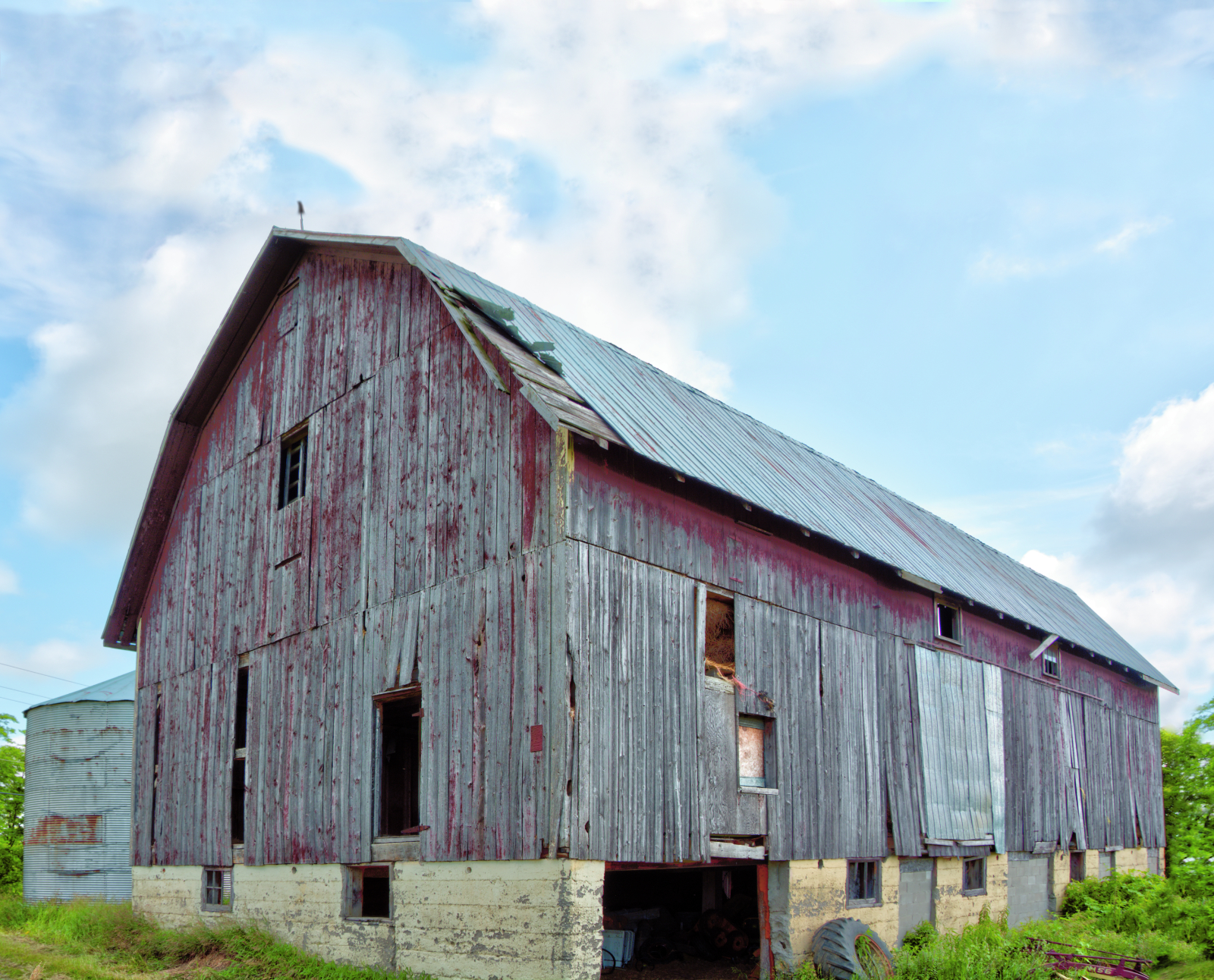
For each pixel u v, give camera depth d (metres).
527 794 10.13
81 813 20.17
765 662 12.85
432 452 12.45
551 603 10.34
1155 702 25.58
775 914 12.47
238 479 16.34
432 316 13.00
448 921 10.79
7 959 12.93
